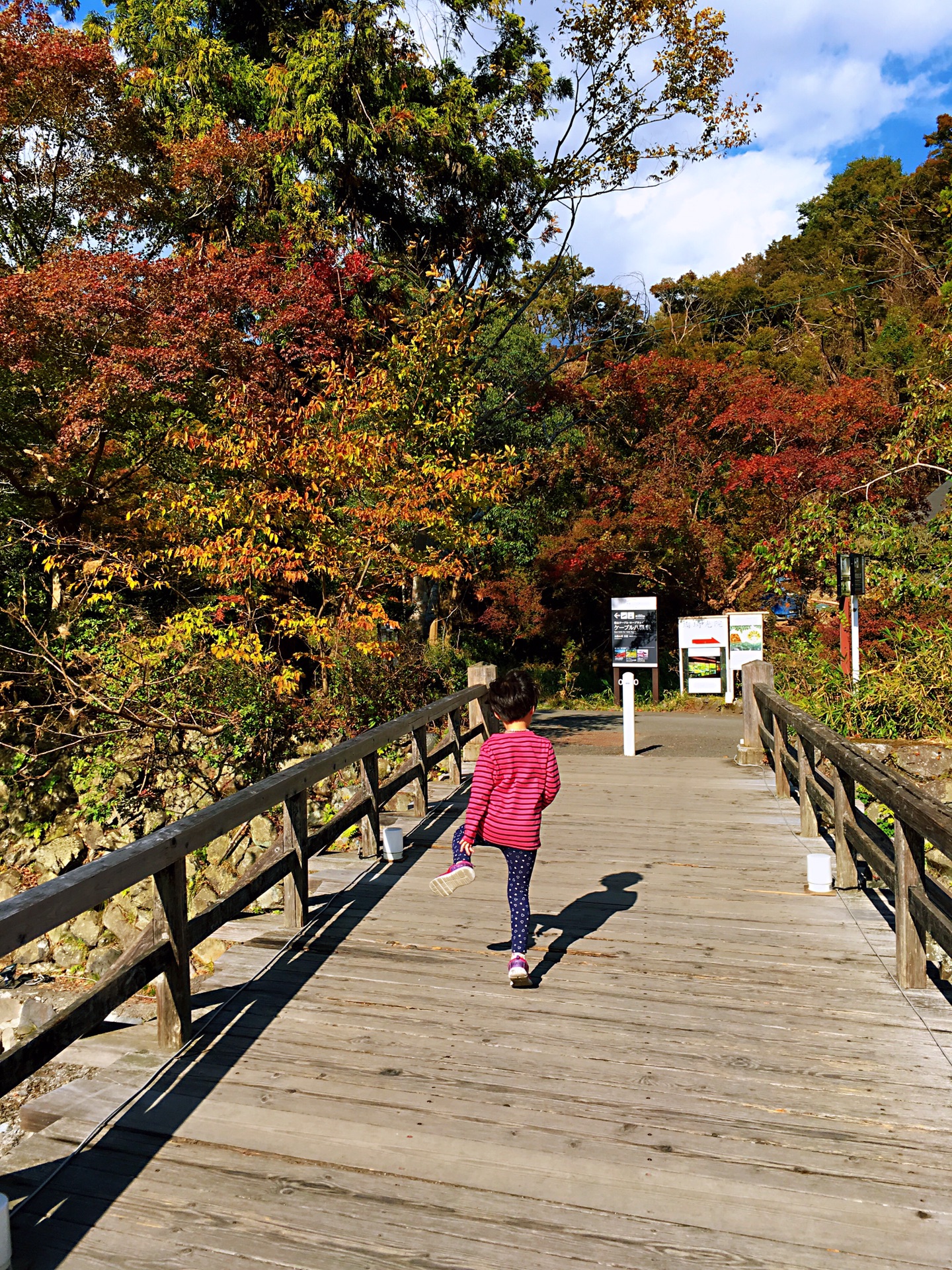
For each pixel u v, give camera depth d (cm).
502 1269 261
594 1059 385
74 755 1293
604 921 555
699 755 1177
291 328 1439
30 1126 349
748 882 626
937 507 2361
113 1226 282
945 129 4962
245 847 1182
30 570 1522
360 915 572
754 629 1878
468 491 1294
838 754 573
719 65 1670
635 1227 279
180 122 1738
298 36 1736
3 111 1366
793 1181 301
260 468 1199
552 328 3050
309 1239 275
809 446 2233
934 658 1180
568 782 988
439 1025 418
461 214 1861
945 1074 370
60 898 304
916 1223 279
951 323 1700
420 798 825
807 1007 434
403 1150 321
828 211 5778
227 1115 345
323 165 1712
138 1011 900
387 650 1211
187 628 1188
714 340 5169
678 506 2173
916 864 455
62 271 1276
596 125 1775
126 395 1388
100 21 1945
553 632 2398
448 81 1853
